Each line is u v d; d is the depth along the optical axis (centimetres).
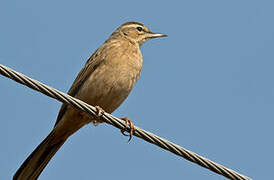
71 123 1359
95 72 1395
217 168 1073
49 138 1366
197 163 1080
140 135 1122
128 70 1405
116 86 1388
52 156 1375
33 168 1323
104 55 1408
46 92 1045
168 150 1099
